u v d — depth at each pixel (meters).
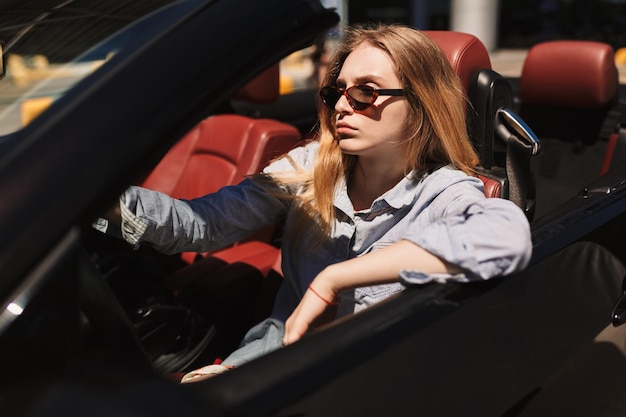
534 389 1.26
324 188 1.54
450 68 1.45
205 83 0.90
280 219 1.73
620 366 1.62
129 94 0.86
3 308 0.77
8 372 0.78
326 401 0.90
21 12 1.34
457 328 1.10
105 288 0.97
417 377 1.03
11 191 0.79
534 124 3.18
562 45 2.97
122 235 1.45
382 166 1.48
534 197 1.86
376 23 1.51
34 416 0.67
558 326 1.33
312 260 1.58
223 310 1.98
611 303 1.51
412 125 1.42
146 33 0.98
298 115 3.59
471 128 1.77
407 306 1.10
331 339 0.99
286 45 0.98
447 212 1.37
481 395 1.14
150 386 0.71
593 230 1.50
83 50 1.14
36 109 1.02
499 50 18.08
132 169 0.83
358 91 1.38
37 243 0.78
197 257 2.60
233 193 1.64
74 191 0.80
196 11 0.97
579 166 3.06
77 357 0.86
